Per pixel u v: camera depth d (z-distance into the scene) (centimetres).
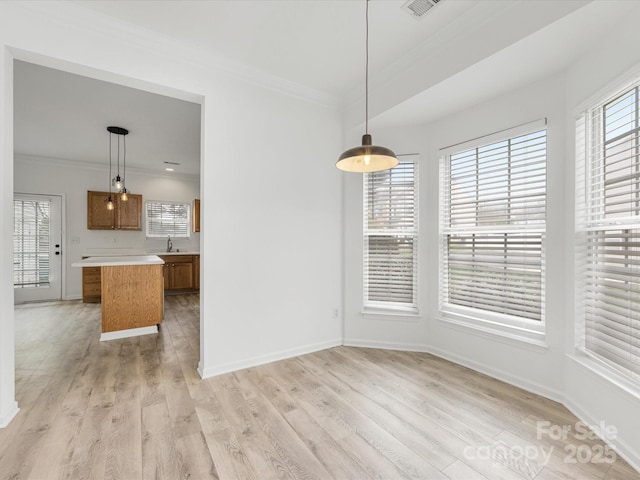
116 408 205
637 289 160
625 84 161
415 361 287
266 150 284
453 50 218
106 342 342
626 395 158
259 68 271
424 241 308
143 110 354
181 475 148
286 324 297
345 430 183
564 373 211
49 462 155
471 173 273
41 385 237
